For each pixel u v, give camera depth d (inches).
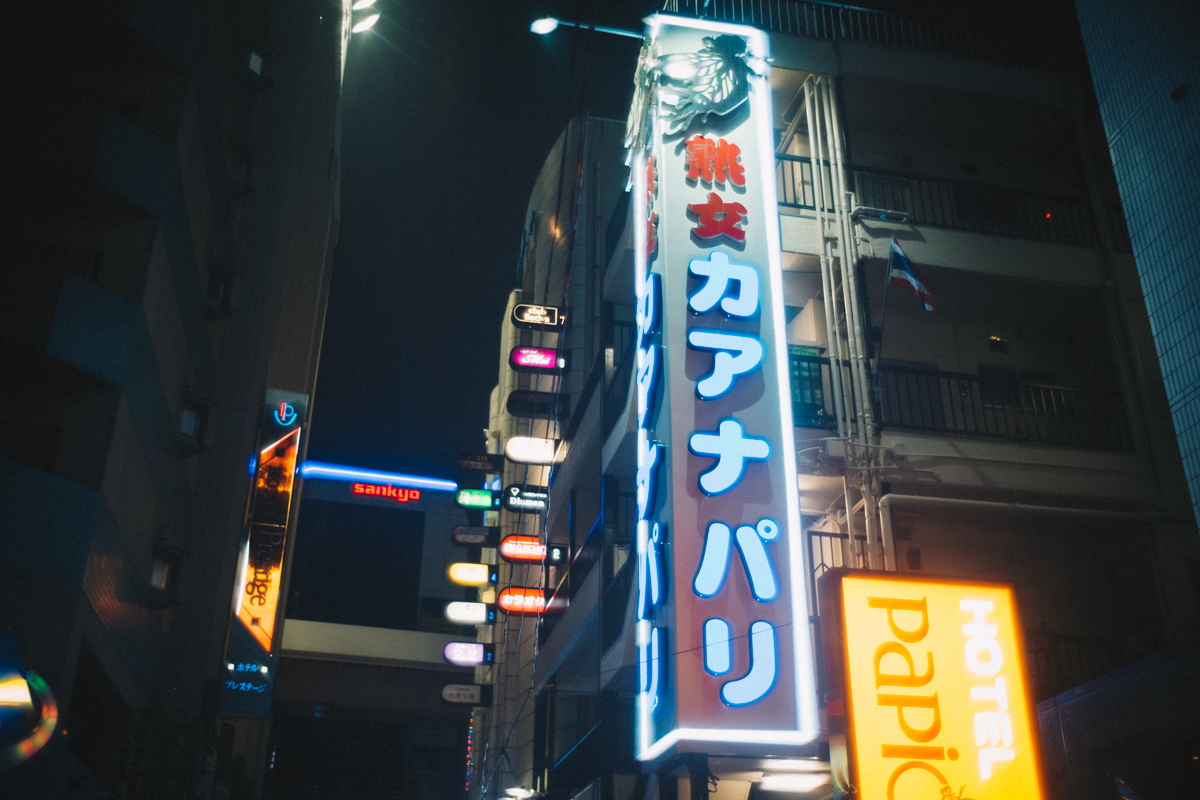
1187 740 308.7
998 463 570.3
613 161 1011.3
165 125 508.7
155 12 510.6
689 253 550.9
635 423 625.6
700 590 470.6
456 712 1350.9
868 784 366.3
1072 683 526.3
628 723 652.1
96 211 487.2
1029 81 689.0
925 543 584.4
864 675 384.8
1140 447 599.5
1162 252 380.5
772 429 512.7
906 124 703.7
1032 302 655.1
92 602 436.8
